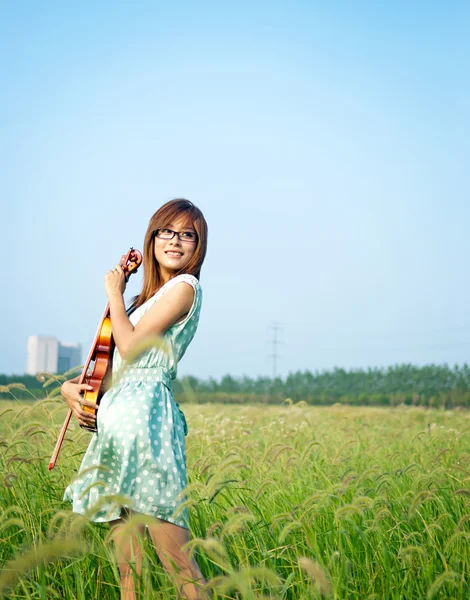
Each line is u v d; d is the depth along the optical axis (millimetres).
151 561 3223
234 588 3094
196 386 62094
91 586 3424
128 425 3350
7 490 4184
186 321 3623
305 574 3396
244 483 4492
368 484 5086
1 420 5898
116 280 3680
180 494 3129
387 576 3371
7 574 2123
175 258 3787
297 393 58656
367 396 54438
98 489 3379
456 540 3705
